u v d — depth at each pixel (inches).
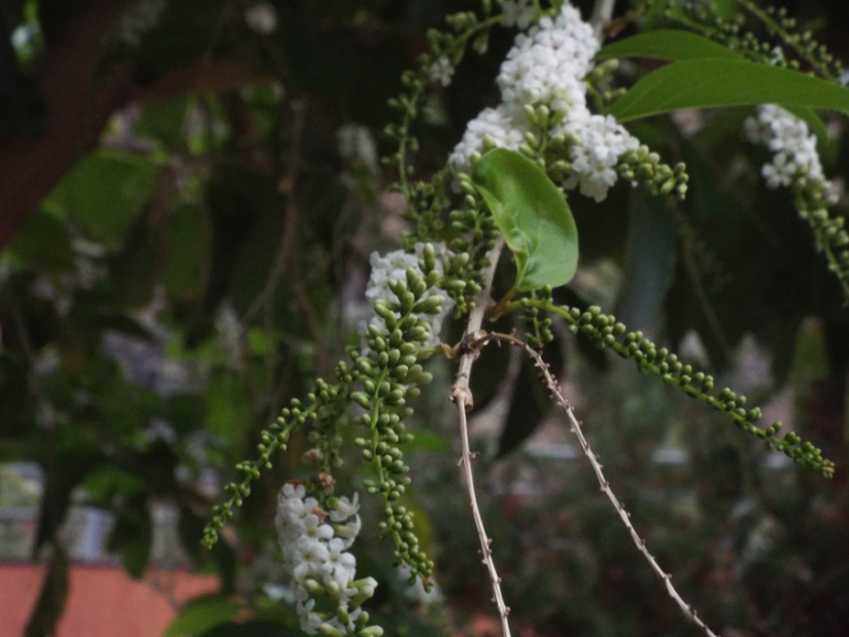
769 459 92.2
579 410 107.9
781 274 45.8
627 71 44.1
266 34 44.8
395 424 26.6
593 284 70.1
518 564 97.3
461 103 43.1
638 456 104.7
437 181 30.7
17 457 55.7
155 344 65.4
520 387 46.3
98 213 65.7
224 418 65.1
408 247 29.9
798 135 33.6
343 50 43.9
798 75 29.6
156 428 64.6
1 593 82.4
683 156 42.8
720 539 91.2
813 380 75.8
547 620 95.4
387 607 40.4
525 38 31.3
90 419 61.8
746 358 89.3
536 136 29.7
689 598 90.5
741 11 38.6
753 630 71.2
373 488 26.6
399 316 27.2
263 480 49.8
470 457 26.4
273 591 47.8
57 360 68.2
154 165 63.7
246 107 58.5
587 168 29.5
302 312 47.8
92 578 83.6
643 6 34.8
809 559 80.0
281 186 46.8
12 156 42.8
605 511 100.2
